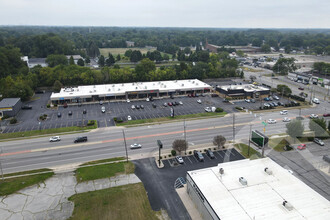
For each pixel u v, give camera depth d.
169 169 58.31
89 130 79.94
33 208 45.97
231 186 44.12
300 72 163.00
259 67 198.88
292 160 52.00
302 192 42.22
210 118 90.06
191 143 70.81
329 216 37.03
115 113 95.75
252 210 38.44
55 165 60.06
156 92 116.25
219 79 154.50
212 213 38.88
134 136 75.50
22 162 61.53
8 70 142.25
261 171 48.31
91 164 60.28
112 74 138.88
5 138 74.44
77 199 48.16
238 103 107.81
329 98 114.56
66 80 132.00
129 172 57.00
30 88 114.88
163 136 75.44
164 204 46.91
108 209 45.62
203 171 49.00
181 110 98.88
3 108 90.44
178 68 149.88
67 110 99.62
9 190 50.69
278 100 111.56
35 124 85.19
